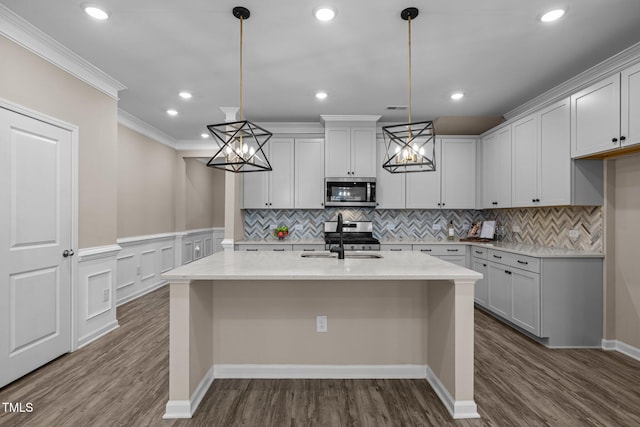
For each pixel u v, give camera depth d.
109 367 2.63
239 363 2.50
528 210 4.11
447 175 4.77
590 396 2.21
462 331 2.00
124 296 4.56
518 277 3.33
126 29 2.45
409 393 2.27
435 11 2.22
